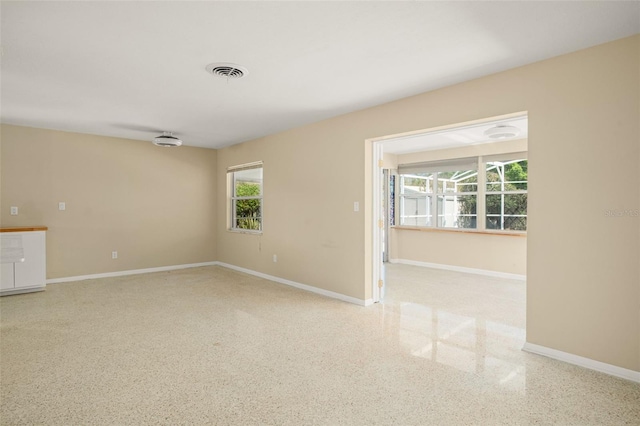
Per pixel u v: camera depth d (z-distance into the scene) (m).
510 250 5.83
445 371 2.54
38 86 3.34
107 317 3.70
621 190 2.43
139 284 5.22
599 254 2.52
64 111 4.21
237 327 3.43
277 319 3.66
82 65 2.85
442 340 3.11
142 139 5.97
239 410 2.07
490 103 3.03
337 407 2.10
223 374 2.49
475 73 3.01
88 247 5.55
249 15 2.11
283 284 5.27
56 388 2.29
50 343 3.02
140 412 2.04
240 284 5.26
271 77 3.11
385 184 7.38
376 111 3.96
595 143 2.52
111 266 5.76
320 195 4.69
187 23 2.21
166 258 6.33
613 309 2.47
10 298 4.42
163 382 2.38
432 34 2.35
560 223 2.68
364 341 3.09
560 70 2.67
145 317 3.71
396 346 2.98
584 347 2.60
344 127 4.34
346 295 4.36
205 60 2.76
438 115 3.39
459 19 2.17
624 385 2.34
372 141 4.21
